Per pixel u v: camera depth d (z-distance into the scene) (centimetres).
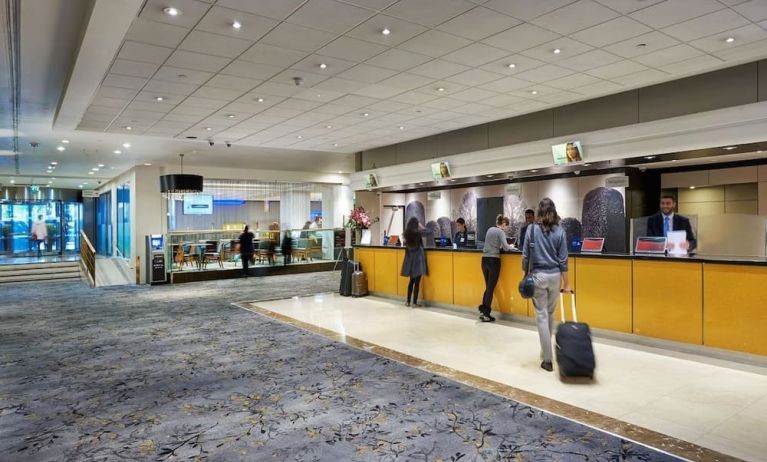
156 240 1306
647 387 412
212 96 698
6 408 386
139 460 295
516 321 684
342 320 721
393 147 1162
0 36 502
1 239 1991
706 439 312
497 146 908
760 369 458
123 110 768
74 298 1026
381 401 387
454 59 560
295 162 1482
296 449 305
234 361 509
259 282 1292
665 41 508
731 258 501
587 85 673
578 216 926
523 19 451
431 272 822
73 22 470
